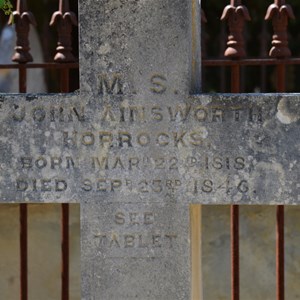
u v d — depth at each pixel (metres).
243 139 7.07
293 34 14.59
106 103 7.16
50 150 7.25
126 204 7.20
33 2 14.21
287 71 14.52
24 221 8.15
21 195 7.30
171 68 7.07
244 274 9.48
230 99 7.05
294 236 9.39
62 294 8.17
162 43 7.06
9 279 9.55
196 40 7.37
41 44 14.34
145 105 7.12
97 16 7.10
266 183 7.09
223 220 9.45
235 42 8.24
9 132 7.26
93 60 7.14
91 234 7.25
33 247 9.54
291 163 7.06
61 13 8.30
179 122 7.11
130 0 7.06
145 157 7.16
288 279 9.42
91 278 7.28
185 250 7.18
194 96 7.07
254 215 9.44
